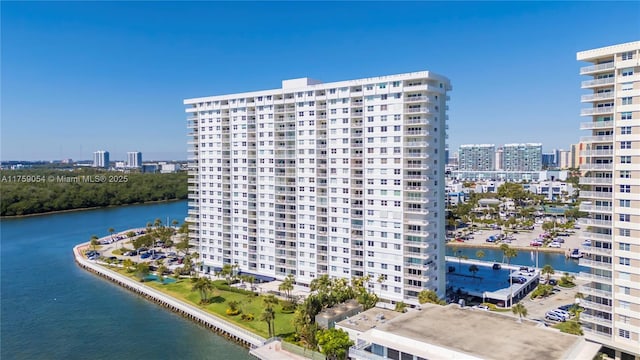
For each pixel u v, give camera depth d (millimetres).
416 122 112562
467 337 69562
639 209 80562
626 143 81812
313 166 129375
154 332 111812
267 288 135375
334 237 126125
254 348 99625
